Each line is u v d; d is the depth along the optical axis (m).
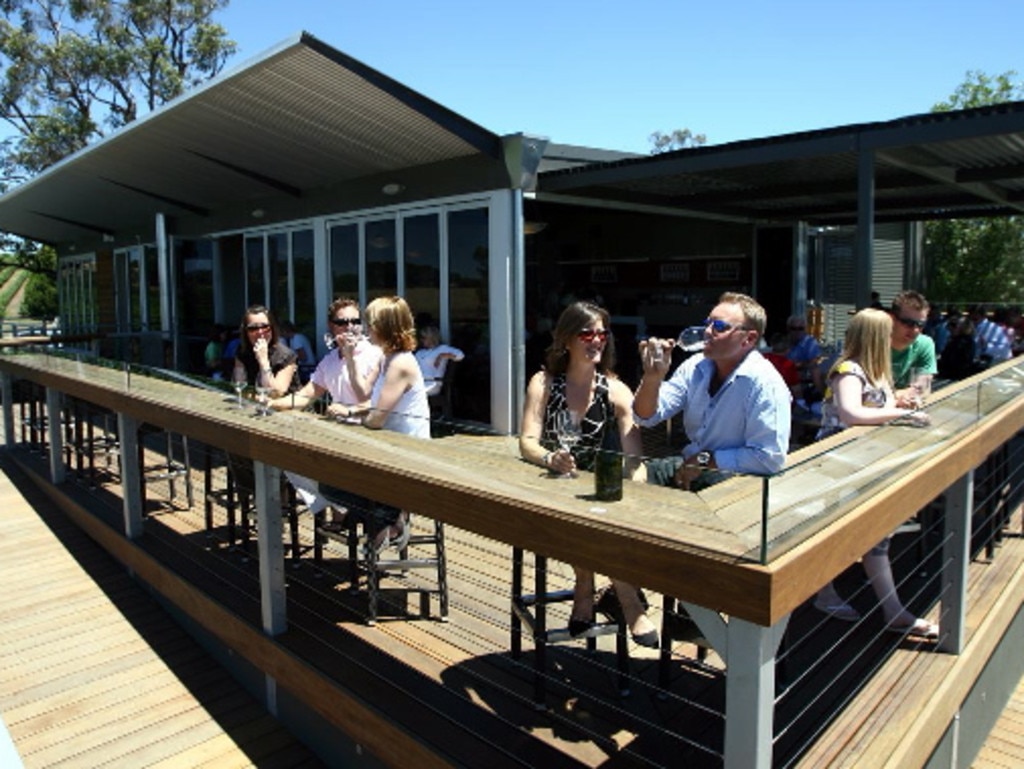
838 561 1.81
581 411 2.68
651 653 3.00
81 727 3.22
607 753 2.35
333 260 8.68
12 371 7.26
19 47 23.98
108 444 6.15
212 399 3.74
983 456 3.01
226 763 2.98
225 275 11.21
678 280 11.79
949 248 14.93
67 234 16.34
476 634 3.15
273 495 3.19
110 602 4.47
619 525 1.85
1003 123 5.11
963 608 2.89
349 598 3.56
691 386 2.77
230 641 3.47
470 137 6.43
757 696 1.69
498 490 2.18
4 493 6.56
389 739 2.53
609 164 6.91
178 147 8.64
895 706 2.52
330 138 7.24
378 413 3.05
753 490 1.67
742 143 6.21
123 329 14.12
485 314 7.00
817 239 11.90
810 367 6.99
